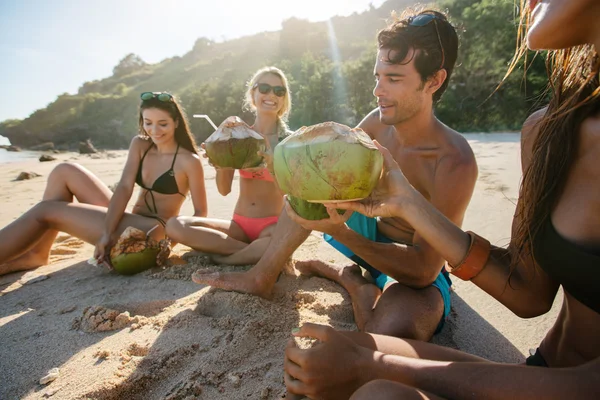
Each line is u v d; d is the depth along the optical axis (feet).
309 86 102.12
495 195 16.15
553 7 3.55
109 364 6.23
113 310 7.63
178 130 12.16
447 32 6.81
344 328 7.43
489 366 3.91
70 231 11.01
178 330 7.19
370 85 94.48
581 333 4.45
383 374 4.36
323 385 4.48
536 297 5.08
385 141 8.71
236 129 8.00
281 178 5.48
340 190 5.08
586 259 3.74
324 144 5.05
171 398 5.60
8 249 10.35
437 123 7.86
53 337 7.11
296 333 4.97
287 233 8.00
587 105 4.07
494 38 67.51
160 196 12.07
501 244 10.97
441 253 5.28
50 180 11.89
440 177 7.59
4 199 21.43
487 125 62.54
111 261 10.15
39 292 9.29
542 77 58.65
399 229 8.34
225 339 6.86
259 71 12.24
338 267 9.31
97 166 37.47
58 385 5.76
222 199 18.56
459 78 67.46
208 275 8.41
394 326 6.29
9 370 6.15
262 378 5.99
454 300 8.89
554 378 3.54
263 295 8.29
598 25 3.52
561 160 4.16
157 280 9.79
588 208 3.85
